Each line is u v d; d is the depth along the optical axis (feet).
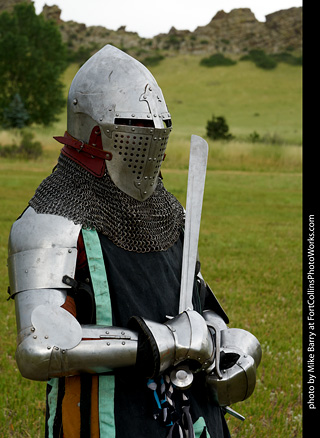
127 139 8.13
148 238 8.45
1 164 87.61
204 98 273.54
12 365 16.70
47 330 7.30
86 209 8.07
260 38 426.10
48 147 112.88
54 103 211.00
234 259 32.37
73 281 7.65
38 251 7.68
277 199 61.57
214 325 8.50
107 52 8.43
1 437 12.77
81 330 7.44
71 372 7.40
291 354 18.22
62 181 8.30
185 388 7.85
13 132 148.05
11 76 208.54
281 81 304.71
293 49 409.90
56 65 224.53
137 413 7.86
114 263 8.07
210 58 344.08
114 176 8.25
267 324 20.84
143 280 8.23
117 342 7.49
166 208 9.02
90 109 8.21
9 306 21.86
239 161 101.30
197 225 8.82
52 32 224.94
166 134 8.32
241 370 8.58
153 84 8.37
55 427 8.02
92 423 7.76
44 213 7.97
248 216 49.60
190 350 7.63
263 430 13.74
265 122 227.81
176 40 437.99
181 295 8.52
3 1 479.82
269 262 31.91
